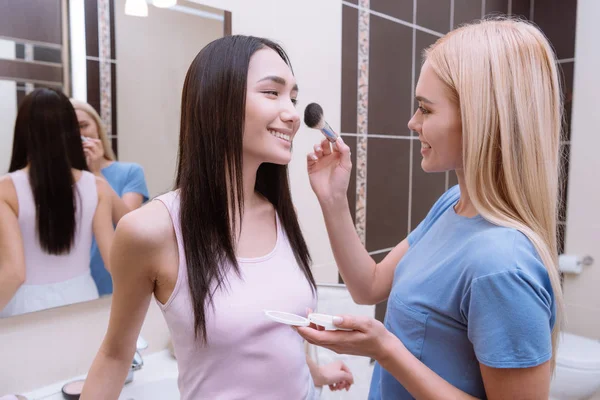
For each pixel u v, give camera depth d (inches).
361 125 59.9
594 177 81.2
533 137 21.9
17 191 35.5
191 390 24.3
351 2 56.7
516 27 22.8
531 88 21.7
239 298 23.7
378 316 65.6
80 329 40.0
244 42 24.7
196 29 43.0
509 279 20.2
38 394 37.2
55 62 36.3
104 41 38.4
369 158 61.6
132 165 40.9
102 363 25.1
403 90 66.0
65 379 39.4
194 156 24.1
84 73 37.7
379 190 63.7
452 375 23.7
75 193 38.1
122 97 39.8
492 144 22.2
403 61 65.3
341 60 56.2
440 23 70.6
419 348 24.5
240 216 25.3
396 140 65.8
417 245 28.3
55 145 36.9
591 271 82.5
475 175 22.6
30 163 35.9
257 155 25.2
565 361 67.9
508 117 21.7
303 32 51.3
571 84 82.9
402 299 25.6
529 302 20.1
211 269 23.4
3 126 34.4
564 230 84.8
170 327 24.5
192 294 23.0
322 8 53.2
